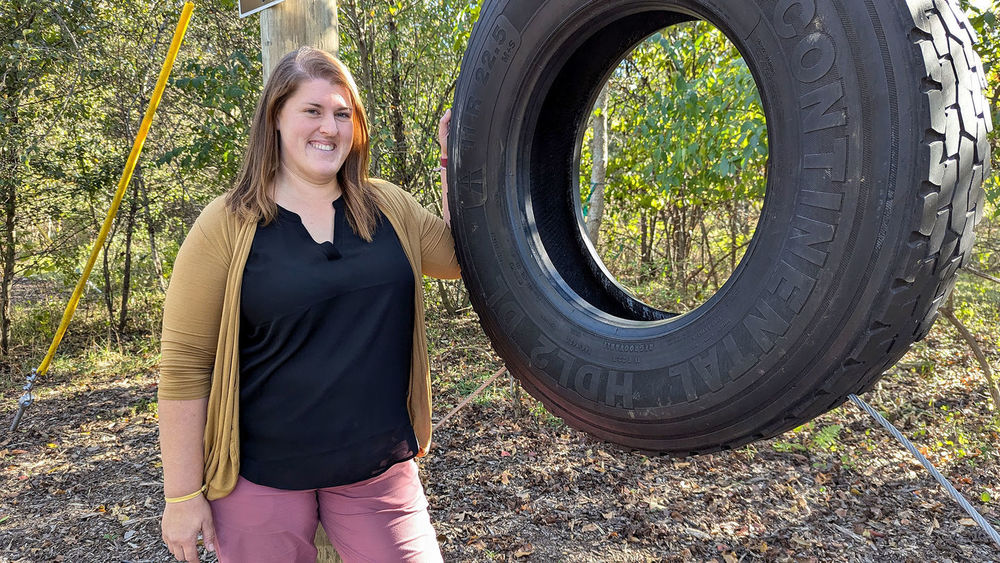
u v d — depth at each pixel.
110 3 7.79
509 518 4.34
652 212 7.90
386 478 1.81
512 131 1.76
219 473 1.64
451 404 6.14
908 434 5.20
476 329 8.35
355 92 1.67
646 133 5.73
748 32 1.30
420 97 7.65
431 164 7.36
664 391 1.47
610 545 4.04
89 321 9.88
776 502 4.45
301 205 1.64
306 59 1.60
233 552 1.68
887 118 1.13
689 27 6.20
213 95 6.20
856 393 1.41
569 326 1.67
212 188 8.79
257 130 1.61
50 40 7.57
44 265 8.95
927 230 1.15
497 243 1.78
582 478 4.81
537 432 5.54
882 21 1.14
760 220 1.34
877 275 1.17
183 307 1.57
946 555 3.79
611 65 1.96
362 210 1.67
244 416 1.65
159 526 4.38
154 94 2.21
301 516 1.70
